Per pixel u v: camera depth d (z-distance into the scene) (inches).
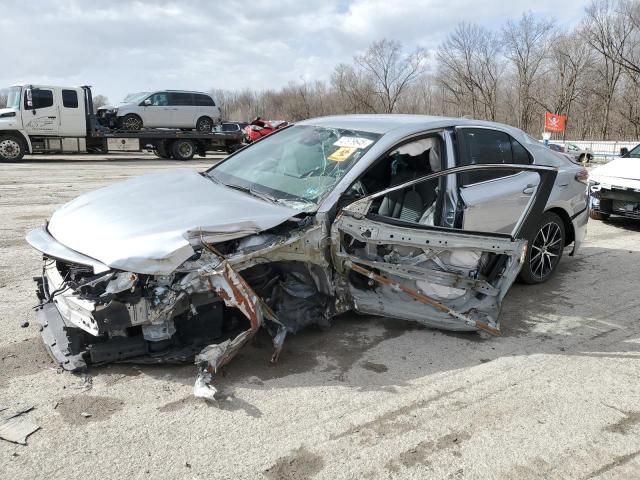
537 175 191.5
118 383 123.4
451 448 106.2
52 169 628.1
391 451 104.6
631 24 1817.2
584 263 242.7
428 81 2603.3
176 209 133.9
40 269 207.9
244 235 126.3
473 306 158.9
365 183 162.9
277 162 169.0
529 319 174.7
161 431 107.4
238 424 111.0
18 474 93.7
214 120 940.6
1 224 292.7
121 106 853.2
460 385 130.5
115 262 113.7
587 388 131.4
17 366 129.2
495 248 154.7
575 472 100.7
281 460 100.7
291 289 145.9
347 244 144.1
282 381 128.3
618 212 313.3
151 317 119.3
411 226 144.2
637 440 111.1
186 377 126.8
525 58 2116.1
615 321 174.9
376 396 123.8
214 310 132.9
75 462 97.5
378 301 151.9
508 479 98.1
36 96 738.8
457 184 163.9
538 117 2183.8
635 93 1813.5
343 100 2645.2
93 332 116.9
